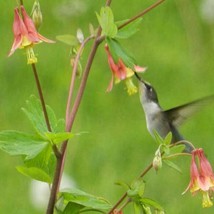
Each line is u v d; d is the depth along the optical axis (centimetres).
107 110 1450
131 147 1395
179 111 813
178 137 818
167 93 1502
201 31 1576
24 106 1462
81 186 1334
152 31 1598
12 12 1611
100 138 1412
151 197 1323
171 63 1537
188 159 1345
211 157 1410
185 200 1315
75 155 1374
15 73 1502
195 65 1532
